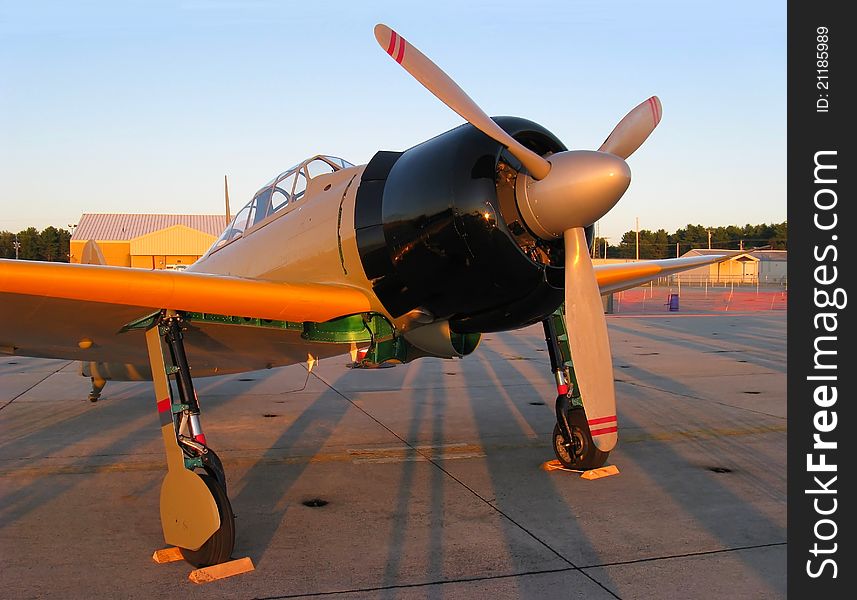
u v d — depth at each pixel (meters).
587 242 4.54
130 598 3.32
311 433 7.02
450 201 4.30
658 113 4.92
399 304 4.75
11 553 3.90
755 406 8.27
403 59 4.21
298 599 3.28
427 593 3.32
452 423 7.50
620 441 6.52
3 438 6.82
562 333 5.61
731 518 4.39
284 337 5.13
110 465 5.81
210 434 6.97
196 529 3.64
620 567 3.63
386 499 4.83
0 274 3.60
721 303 31.39
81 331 4.71
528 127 4.49
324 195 5.24
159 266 45.22
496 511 4.55
